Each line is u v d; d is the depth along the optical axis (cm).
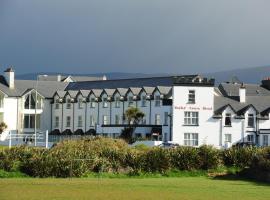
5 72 17662
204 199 4984
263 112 14975
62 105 17700
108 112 16450
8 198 4772
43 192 5191
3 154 7031
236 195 5322
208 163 7919
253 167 7400
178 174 7662
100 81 18300
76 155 7200
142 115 15200
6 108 17225
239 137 14625
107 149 7675
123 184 6084
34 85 18112
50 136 17150
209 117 14375
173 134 14162
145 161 7512
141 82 16875
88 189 5503
